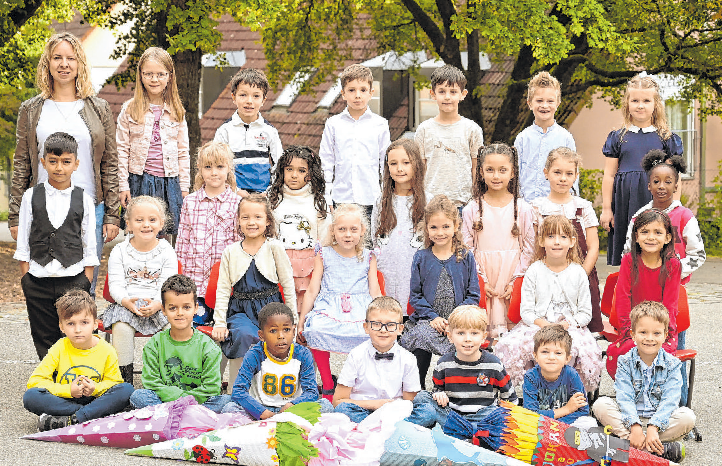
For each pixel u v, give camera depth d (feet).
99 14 48.78
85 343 16.40
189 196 19.88
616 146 21.21
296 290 19.39
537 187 21.71
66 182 18.53
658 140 20.81
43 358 17.63
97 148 19.72
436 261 18.24
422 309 17.95
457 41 44.75
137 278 18.40
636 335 15.44
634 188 20.70
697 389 19.83
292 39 50.75
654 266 17.06
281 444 14.08
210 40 35.32
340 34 50.75
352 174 21.75
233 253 18.19
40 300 18.42
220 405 15.92
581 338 17.20
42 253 18.24
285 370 16.01
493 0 37.22
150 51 20.95
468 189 21.57
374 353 16.33
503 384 15.71
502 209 19.39
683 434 15.29
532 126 21.98
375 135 21.91
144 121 21.04
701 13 45.09
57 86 19.72
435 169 21.54
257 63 69.15
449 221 18.03
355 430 14.58
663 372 15.42
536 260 18.30
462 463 13.80
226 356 17.46
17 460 14.02
